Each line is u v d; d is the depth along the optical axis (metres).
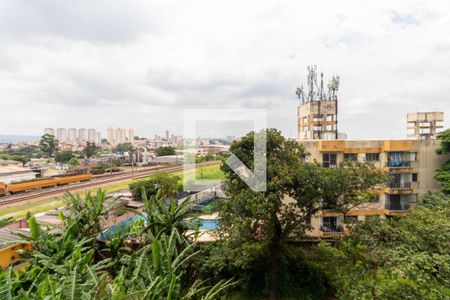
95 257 10.52
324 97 24.02
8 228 11.78
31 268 8.01
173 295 6.80
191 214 10.72
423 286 6.55
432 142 15.23
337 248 10.41
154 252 7.34
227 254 9.10
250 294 10.34
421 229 7.59
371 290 7.28
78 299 5.27
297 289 10.48
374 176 9.03
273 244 10.30
